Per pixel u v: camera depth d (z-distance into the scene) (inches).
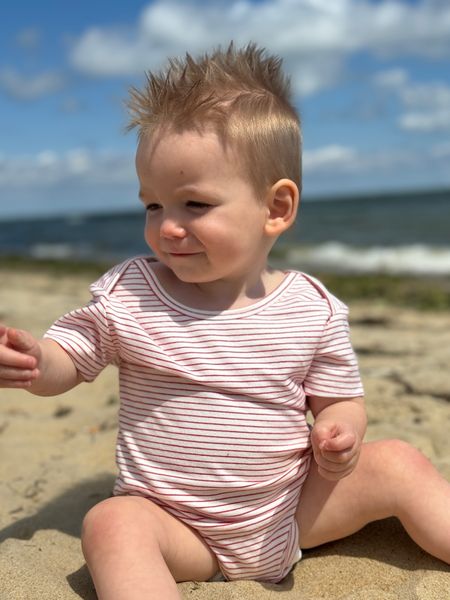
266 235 27.0
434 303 117.2
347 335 28.1
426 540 26.3
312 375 27.6
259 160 25.9
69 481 36.2
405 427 41.0
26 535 30.5
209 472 25.4
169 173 25.1
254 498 25.9
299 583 26.3
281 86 27.8
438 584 25.0
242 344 26.1
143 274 27.5
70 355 26.5
